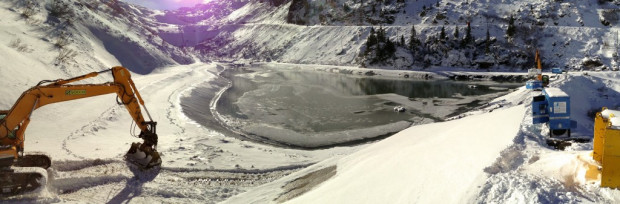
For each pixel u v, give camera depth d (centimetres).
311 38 10338
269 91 4869
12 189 955
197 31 16588
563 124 934
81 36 4422
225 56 12100
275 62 9762
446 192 612
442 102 4175
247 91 4834
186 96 3703
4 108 1942
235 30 15225
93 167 1284
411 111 3700
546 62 6875
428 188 660
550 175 589
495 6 8825
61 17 4525
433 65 7331
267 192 1138
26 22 3875
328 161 1394
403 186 723
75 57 3603
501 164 655
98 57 4191
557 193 516
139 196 1099
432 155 845
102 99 2717
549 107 944
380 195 730
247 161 1631
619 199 495
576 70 6481
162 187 1174
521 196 511
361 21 10138
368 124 3195
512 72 6656
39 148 1514
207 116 3228
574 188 547
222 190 1208
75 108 2327
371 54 7812
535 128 955
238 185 1302
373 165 989
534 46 7238
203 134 2308
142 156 1343
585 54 6800
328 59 8900
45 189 998
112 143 1744
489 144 805
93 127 2014
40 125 1892
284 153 1884
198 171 1418
